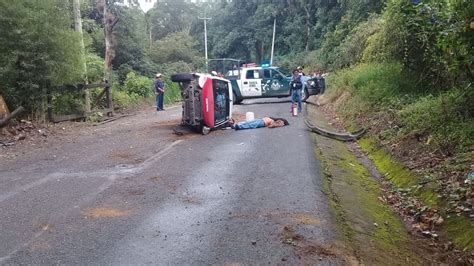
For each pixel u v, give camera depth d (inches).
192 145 412.5
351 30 1122.7
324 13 1974.7
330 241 185.8
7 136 463.2
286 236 190.5
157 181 284.2
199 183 278.2
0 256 176.7
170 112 788.0
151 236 194.4
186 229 201.8
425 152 305.6
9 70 508.1
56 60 569.3
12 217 221.0
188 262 168.4
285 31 2486.5
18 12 507.2
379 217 233.0
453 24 297.4
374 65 602.9
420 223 226.8
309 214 217.5
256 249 178.4
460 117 309.4
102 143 435.8
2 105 498.0
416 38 410.3
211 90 480.7
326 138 450.9
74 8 661.3
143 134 488.1
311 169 307.3
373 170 342.0
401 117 387.5
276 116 633.0
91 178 295.4
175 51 1847.9
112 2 1193.4
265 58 2694.4
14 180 295.3
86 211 228.4
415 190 263.4
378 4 1067.9
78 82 660.7
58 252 179.5
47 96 579.2
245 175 295.6
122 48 1262.3
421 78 428.8
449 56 321.7
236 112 707.4
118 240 190.5
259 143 412.8
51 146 426.6
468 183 233.3
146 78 1128.2
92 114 675.4
